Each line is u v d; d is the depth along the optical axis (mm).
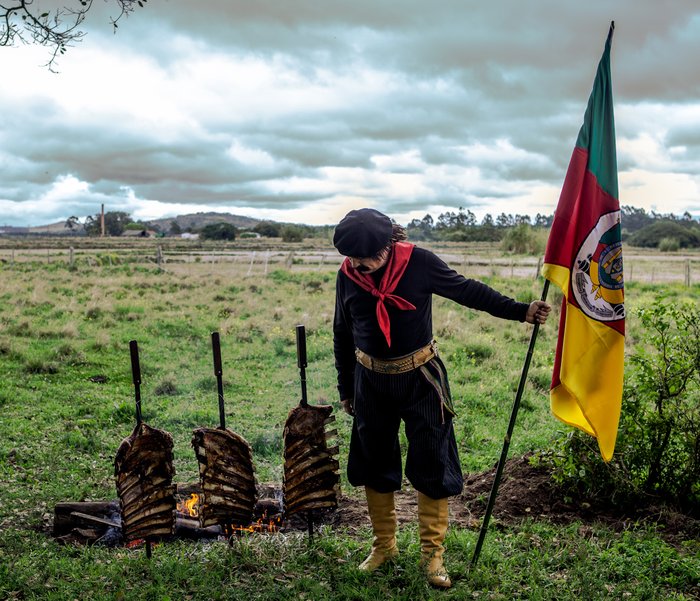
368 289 3578
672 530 4484
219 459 3828
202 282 24953
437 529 3719
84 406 8602
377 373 3652
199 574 3684
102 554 4223
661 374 4883
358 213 3510
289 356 12125
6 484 5676
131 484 3736
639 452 4934
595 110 3689
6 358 11328
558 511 4848
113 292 21359
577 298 3686
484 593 3531
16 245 73875
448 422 3693
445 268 3633
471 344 12430
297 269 33688
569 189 3717
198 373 10836
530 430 7633
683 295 22359
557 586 3625
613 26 3658
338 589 3543
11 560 4070
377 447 3783
